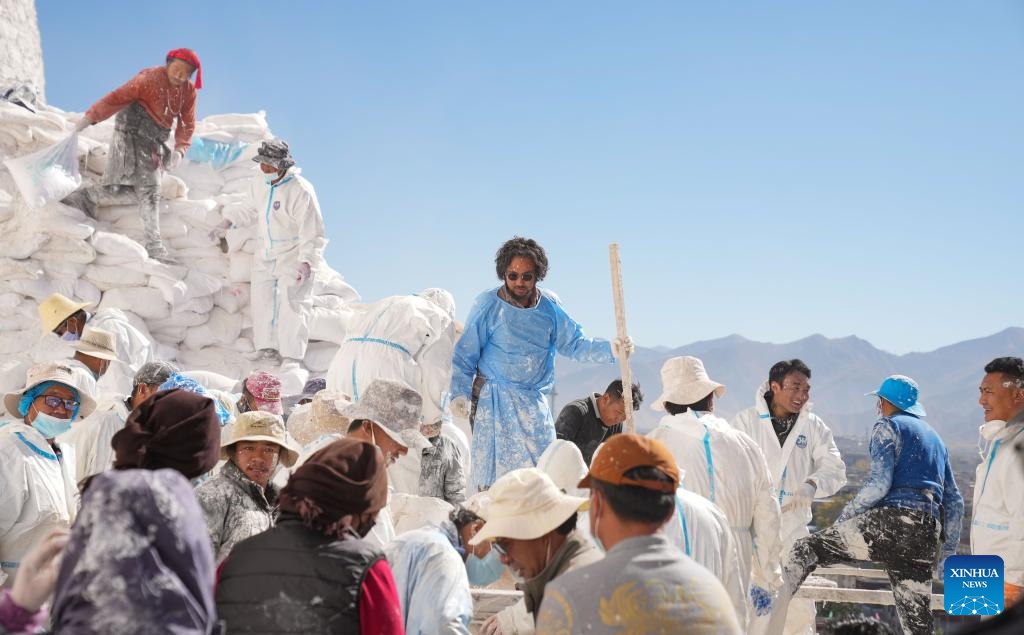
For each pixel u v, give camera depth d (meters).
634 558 2.38
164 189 10.13
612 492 2.46
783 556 6.00
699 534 3.86
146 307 9.38
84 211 9.56
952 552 5.29
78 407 4.17
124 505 1.97
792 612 5.94
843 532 5.08
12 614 2.20
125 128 9.57
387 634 2.59
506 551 3.03
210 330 9.84
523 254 5.74
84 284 9.23
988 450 4.72
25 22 16.67
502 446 5.80
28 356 8.40
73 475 4.27
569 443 4.51
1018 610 1.45
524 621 3.52
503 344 5.83
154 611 1.91
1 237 8.91
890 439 5.06
